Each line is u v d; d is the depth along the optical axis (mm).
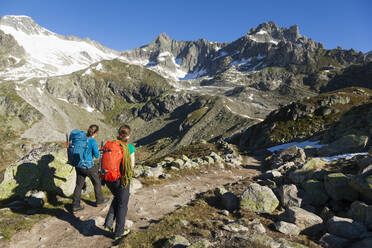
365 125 25141
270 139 62719
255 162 29750
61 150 9070
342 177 6828
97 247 5191
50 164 8492
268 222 6176
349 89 86562
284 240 4613
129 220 6648
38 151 9320
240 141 79500
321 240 4969
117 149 5254
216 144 46312
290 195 7203
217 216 6754
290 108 73625
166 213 7582
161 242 4988
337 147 19438
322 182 7344
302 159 20156
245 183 11062
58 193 8070
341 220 5281
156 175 13133
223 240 4820
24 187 8172
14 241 5219
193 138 170625
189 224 6004
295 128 63031
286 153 23469
